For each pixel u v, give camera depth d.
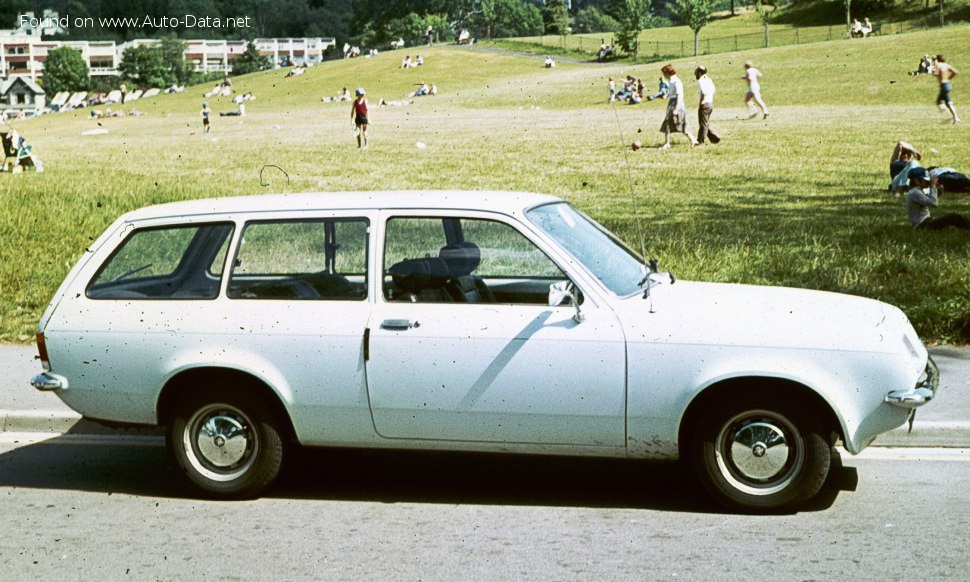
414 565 4.84
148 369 5.83
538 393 5.38
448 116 49.78
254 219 5.89
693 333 5.25
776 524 5.27
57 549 5.20
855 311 5.43
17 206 16.53
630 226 15.38
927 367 5.43
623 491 5.92
